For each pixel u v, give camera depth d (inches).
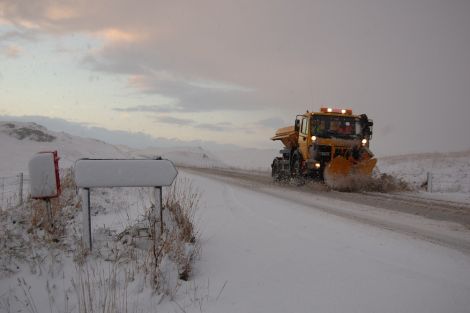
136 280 175.0
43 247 208.1
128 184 209.8
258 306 154.8
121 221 303.3
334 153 679.1
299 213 369.1
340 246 240.5
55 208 256.2
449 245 251.6
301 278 183.8
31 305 160.4
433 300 159.0
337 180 639.1
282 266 201.0
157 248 193.0
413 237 272.8
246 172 1323.8
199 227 293.3
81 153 1731.1
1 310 156.7
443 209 420.2
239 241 251.6
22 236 217.8
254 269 197.2
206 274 191.8
